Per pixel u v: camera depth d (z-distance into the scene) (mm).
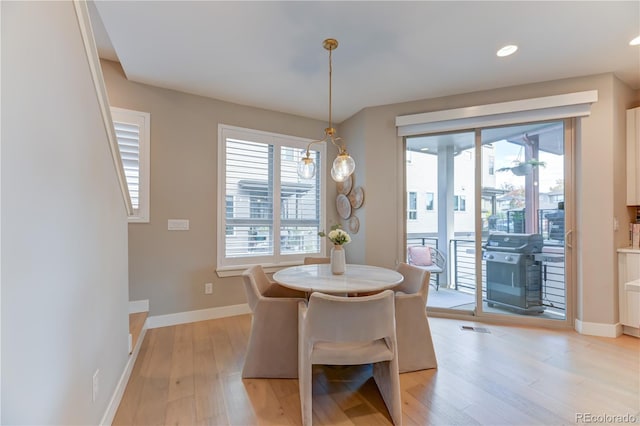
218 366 2180
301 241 3910
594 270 2734
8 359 765
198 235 3197
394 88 3080
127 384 1925
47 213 968
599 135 2725
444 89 3105
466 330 2861
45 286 946
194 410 1672
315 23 2025
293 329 2033
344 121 4086
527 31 2125
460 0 1807
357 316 1452
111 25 2033
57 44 1059
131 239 2875
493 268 3184
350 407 1708
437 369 2113
